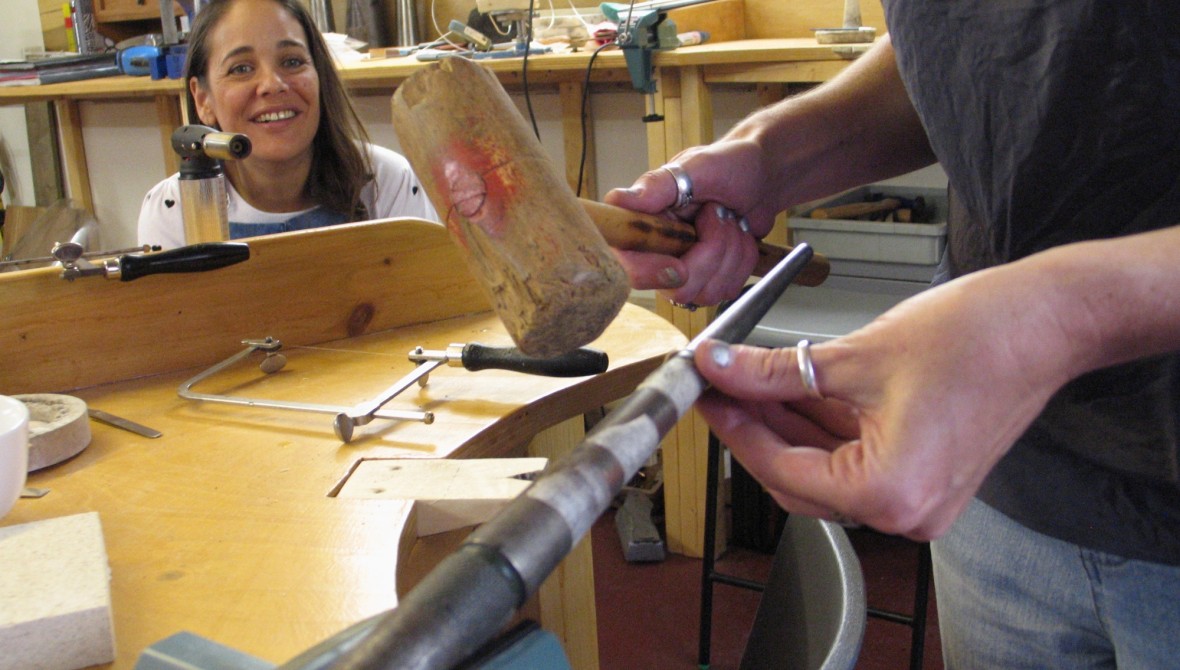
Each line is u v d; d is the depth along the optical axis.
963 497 0.53
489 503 0.87
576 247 0.66
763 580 2.44
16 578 0.68
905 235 2.32
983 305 0.51
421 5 3.38
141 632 0.69
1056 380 0.52
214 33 1.96
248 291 1.31
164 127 3.62
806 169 1.04
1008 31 0.75
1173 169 0.71
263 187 2.07
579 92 3.01
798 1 2.61
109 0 3.79
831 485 0.53
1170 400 0.72
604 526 2.76
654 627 2.30
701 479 2.50
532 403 1.11
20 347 1.18
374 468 0.94
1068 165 0.75
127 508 0.88
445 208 0.69
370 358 1.31
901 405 0.51
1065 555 0.82
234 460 0.98
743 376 0.55
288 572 0.76
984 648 0.93
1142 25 0.68
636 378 1.21
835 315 2.28
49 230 3.96
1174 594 0.76
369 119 3.52
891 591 2.36
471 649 0.36
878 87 1.03
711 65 2.14
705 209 0.98
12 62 3.31
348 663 0.35
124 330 1.24
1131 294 0.51
